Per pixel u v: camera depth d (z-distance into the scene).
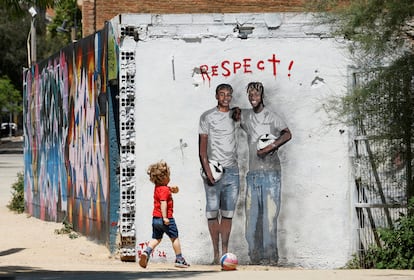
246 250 19.83
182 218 19.75
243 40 19.86
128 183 19.77
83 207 23.61
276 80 19.88
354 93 18.20
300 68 19.81
